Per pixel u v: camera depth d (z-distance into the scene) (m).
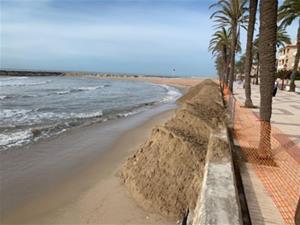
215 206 3.29
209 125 10.55
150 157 8.53
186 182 7.15
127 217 6.87
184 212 6.42
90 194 8.10
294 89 35.12
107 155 11.86
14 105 28.14
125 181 8.64
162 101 37.12
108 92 52.12
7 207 7.49
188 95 35.88
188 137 8.57
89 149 12.77
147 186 7.68
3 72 119.75
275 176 5.64
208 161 4.84
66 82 87.81
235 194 3.60
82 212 7.19
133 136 15.38
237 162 6.40
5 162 10.77
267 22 6.79
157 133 9.26
